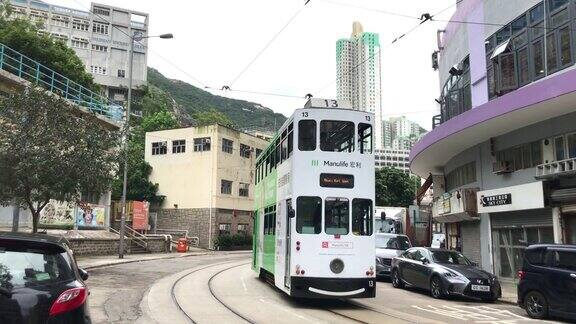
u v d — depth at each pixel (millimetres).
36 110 17172
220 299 14344
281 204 14969
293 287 13008
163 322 10602
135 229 41031
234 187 51188
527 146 20031
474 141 22984
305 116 13727
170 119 63938
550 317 12516
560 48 18234
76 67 41594
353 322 11148
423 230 38094
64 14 100000
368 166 13844
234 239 48906
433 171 31859
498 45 21594
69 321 5203
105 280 18453
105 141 18703
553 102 16422
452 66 27047
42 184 17047
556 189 18109
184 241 41125
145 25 105125
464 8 24859
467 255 24734
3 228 26844
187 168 50188
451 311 13492
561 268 12297
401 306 14234
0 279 5105
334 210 13430
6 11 42781
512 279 20703
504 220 21281
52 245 5617
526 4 20031
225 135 50312
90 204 34250
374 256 13414
